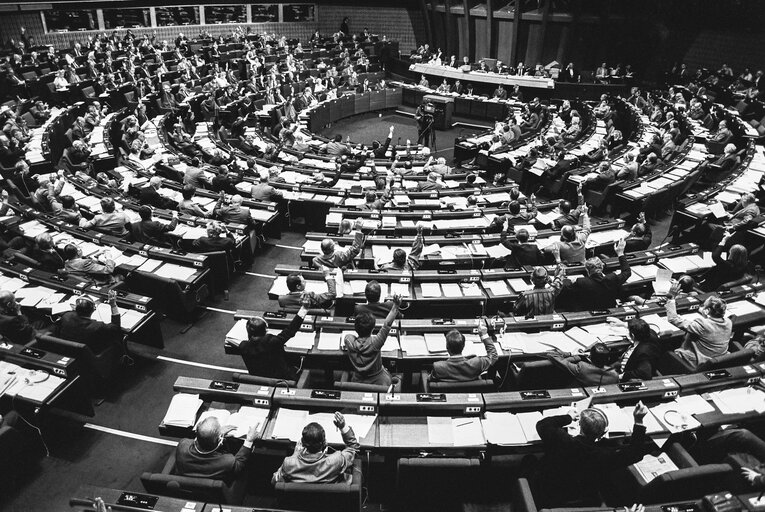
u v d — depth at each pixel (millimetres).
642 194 15406
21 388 7035
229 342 7918
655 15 34438
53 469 7242
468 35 39719
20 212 12266
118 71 29344
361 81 36781
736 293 9148
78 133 19734
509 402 6410
